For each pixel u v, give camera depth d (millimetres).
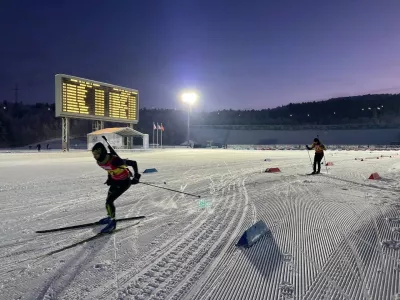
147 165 18156
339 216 6145
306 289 3246
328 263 3889
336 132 88938
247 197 8180
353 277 3500
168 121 113562
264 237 4898
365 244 4547
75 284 3387
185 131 103688
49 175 12852
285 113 133125
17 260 4020
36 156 29062
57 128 95312
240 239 4598
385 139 81188
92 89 42094
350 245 4512
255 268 3770
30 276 3576
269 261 3973
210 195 8461
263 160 22797
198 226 5547
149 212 6562
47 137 89062
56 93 38156
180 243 4664
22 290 3254
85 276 3578
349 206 7020
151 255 4199
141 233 5141
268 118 130250
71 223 5715
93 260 4031
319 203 7359
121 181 5277
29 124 88188
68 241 4738
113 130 47531
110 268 3793
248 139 95188
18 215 6258
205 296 3131
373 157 26938
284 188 9586
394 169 15562
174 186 10055
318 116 123250
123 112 47375
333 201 7582
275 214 6359
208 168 16312
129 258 4098
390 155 30344
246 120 127938
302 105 137000
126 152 39719
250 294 3158
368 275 3543
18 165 18109
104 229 5125
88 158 25797
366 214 6277
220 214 6402
